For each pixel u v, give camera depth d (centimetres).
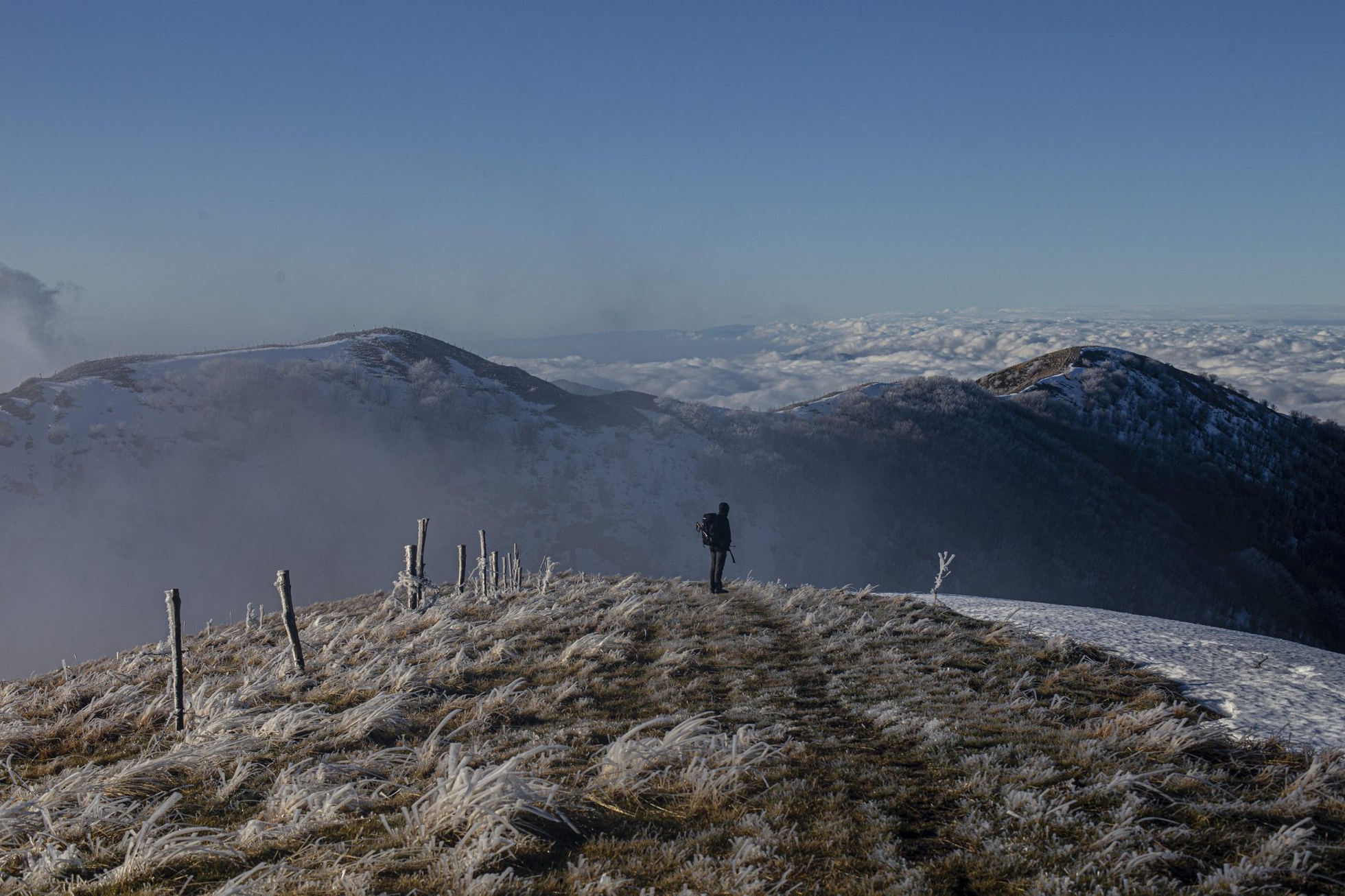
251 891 408
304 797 539
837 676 887
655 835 476
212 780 625
